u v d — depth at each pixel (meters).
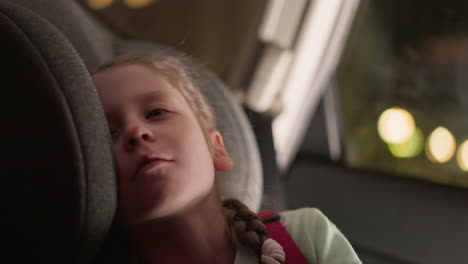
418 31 1.54
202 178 0.61
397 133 1.61
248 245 0.68
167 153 0.59
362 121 1.76
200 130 0.66
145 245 0.65
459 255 1.25
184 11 1.80
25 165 0.48
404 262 1.37
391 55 1.64
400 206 1.49
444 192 1.41
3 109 0.48
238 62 1.77
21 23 0.49
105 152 0.52
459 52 1.45
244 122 1.04
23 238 0.51
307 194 1.87
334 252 0.72
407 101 1.61
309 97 1.86
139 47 1.08
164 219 0.62
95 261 0.64
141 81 0.66
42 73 0.48
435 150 1.49
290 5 1.73
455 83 1.47
